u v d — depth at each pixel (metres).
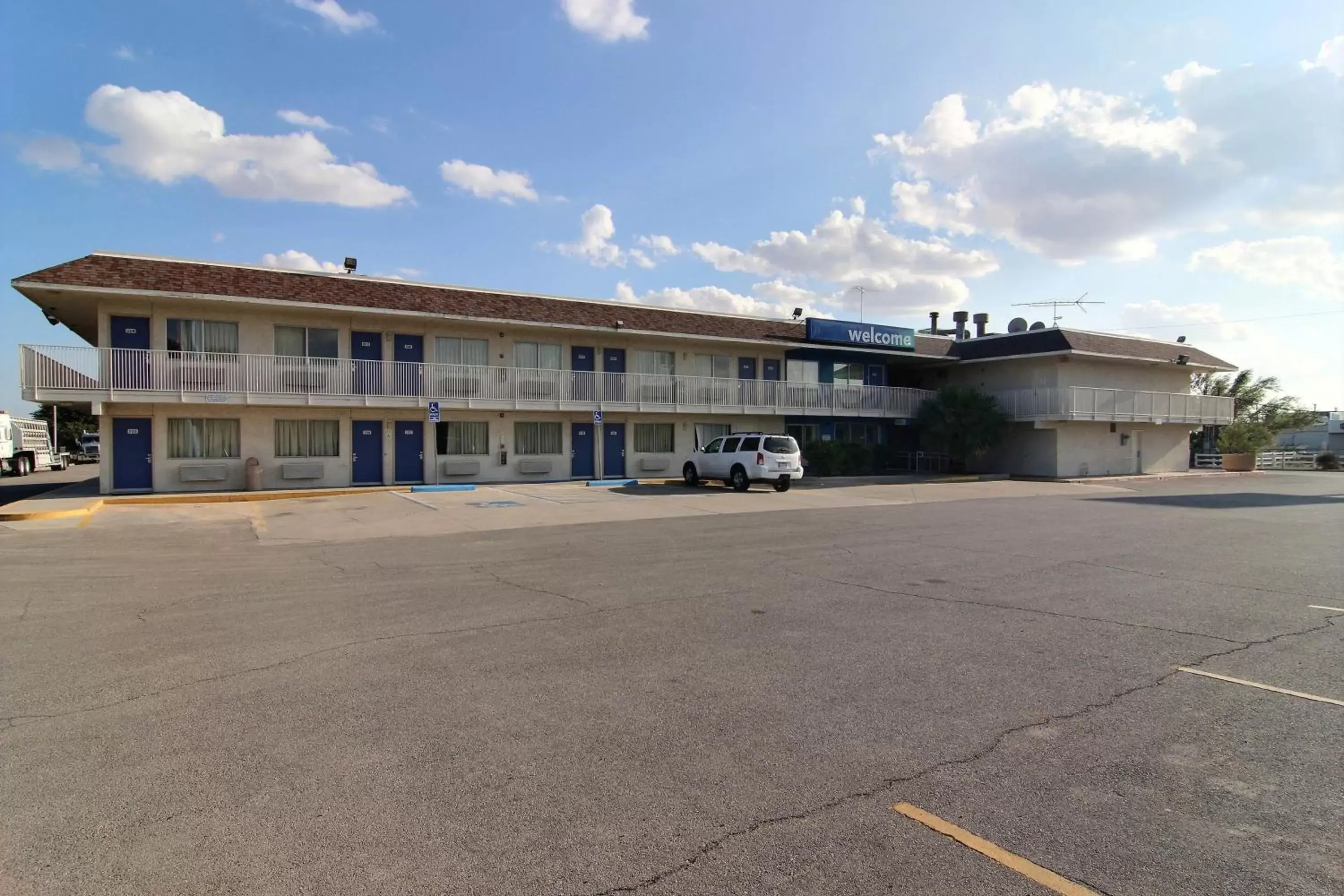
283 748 4.39
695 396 31.50
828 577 9.82
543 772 4.07
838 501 22.58
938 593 8.80
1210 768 4.11
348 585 9.45
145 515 18.55
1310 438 64.19
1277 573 10.01
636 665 6.00
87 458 59.75
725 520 17.23
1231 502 21.64
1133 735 4.57
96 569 10.73
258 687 5.49
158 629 7.20
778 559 11.34
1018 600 8.38
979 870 3.13
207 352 23.36
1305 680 5.62
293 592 8.96
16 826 3.49
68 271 21.38
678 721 4.80
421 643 6.65
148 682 5.60
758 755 4.29
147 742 4.49
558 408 28.31
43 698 5.25
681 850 3.29
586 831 3.45
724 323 33.69
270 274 24.98
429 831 3.45
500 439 28.59
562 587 9.22
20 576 10.16
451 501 21.94
